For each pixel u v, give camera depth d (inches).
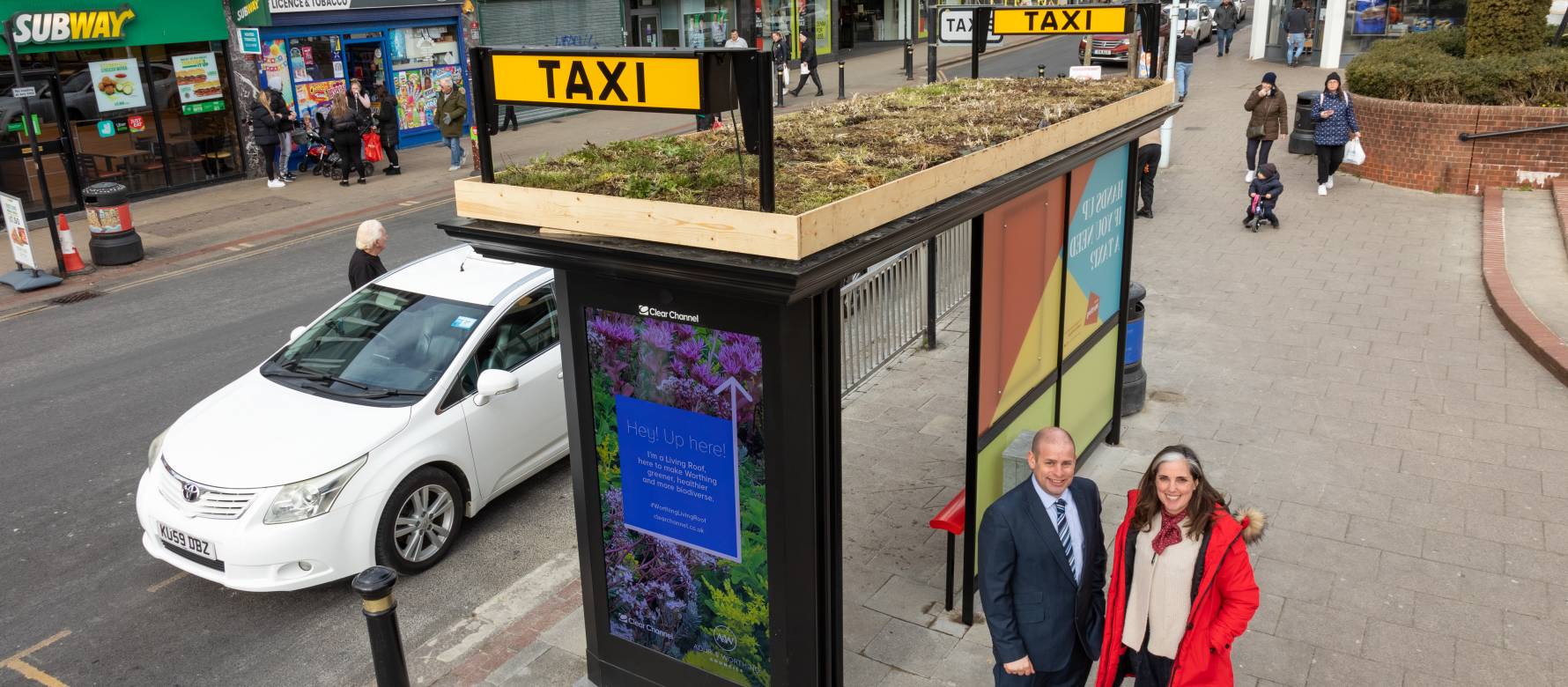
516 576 274.8
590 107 164.9
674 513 194.5
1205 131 823.7
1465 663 215.8
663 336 182.5
